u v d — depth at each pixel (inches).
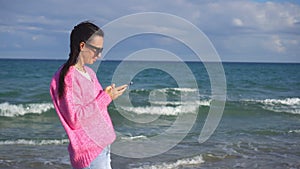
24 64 2763.3
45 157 297.3
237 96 897.5
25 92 789.2
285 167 280.2
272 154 320.8
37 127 458.0
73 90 92.8
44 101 677.3
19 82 1060.5
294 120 544.7
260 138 394.9
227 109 615.8
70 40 96.4
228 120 525.7
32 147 333.7
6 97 727.1
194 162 286.8
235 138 388.5
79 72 95.3
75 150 95.5
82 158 97.0
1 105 584.1
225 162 290.5
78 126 93.8
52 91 95.0
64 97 91.9
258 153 323.3
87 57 96.3
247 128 458.6
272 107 685.9
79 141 94.7
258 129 451.5
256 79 1571.1
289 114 599.5
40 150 322.0
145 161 282.8
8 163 277.4
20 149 324.8
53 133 415.2
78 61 96.3
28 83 1026.1
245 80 1480.1
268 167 279.0
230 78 1610.5
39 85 967.6
